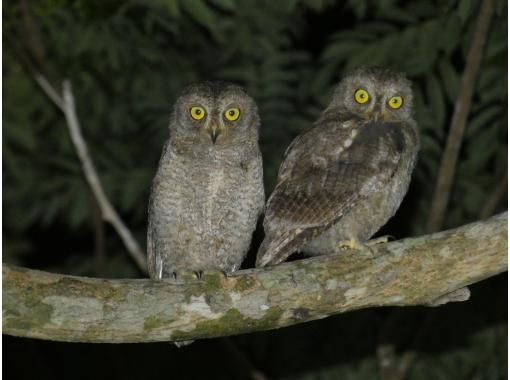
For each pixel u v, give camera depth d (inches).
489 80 347.6
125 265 402.0
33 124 404.5
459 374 388.8
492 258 210.4
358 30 340.5
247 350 400.5
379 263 212.7
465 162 373.4
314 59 408.8
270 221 267.1
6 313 196.9
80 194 379.9
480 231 211.2
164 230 276.5
